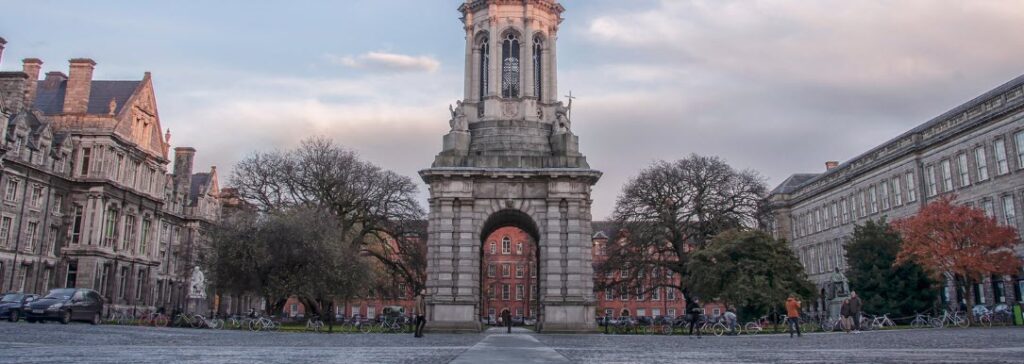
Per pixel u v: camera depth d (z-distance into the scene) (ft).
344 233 222.28
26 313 143.64
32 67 250.16
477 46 172.76
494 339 107.76
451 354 64.13
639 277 240.53
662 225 231.50
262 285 177.58
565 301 146.82
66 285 242.17
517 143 159.94
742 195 236.63
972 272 171.94
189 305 269.64
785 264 179.22
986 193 212.43
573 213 151.43
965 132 223.71
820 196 340.59
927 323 170.81
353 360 54.60
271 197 225.56
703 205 233.35
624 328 151.84
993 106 211.41
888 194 275.18
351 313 411.54
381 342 94.99
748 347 81.35
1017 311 161.79
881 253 200.03
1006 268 171.53
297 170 226.58
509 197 152.97
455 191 152.66
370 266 196.24
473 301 146.72
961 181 226.58
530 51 167.84
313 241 178.50
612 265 237.66
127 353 59.67
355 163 231.71
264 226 178.29
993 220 175.94
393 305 414.00
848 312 144.66
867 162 292.61
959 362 49.60
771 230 245.24
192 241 315.37
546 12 172.86
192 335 110.52
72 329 115.65
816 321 185.68
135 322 165.37
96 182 248.11
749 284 174.81
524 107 164.35
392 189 230.27
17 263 222.48
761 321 178.50
